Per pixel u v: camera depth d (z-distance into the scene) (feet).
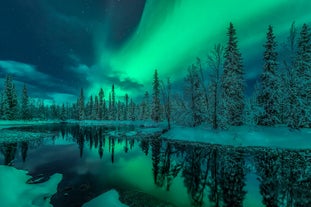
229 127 99.09
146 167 55.06
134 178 45.19
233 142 82.53
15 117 232.53
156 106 205.46
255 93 110.63
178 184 41.50
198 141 93.40
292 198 33.94
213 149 77.25
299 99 86.17
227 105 102.32
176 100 153.48
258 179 44.11
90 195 34.68
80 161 61.16
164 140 104.83
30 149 79.77
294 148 70.23
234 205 31.50
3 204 27.53
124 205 30.78
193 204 31.81
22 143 94.32
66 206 30.14
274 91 96.53
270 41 103.76
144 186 40.09
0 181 33.91
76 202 31.65
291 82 92.38
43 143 95.96
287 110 90.48
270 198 33.96
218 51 103.81
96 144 96.37
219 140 87.86
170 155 70.85
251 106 107.86
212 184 41.37
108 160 63.00
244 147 76.89
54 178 43.55
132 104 324.80
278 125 94.22
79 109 354.74
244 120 106.93
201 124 121.08
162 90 146.41
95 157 67.41
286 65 95.09
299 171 48.49
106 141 106.22
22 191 34.35
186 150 78.23
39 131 151.23
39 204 30.48
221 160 61.46
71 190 36.91
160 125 183.73
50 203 31.12
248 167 53.52
